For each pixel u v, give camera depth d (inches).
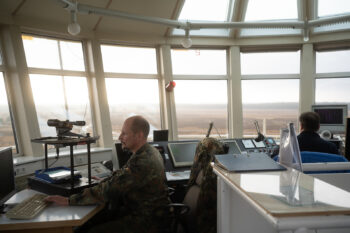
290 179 35.5
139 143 63.4
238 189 32.5
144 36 156.8
